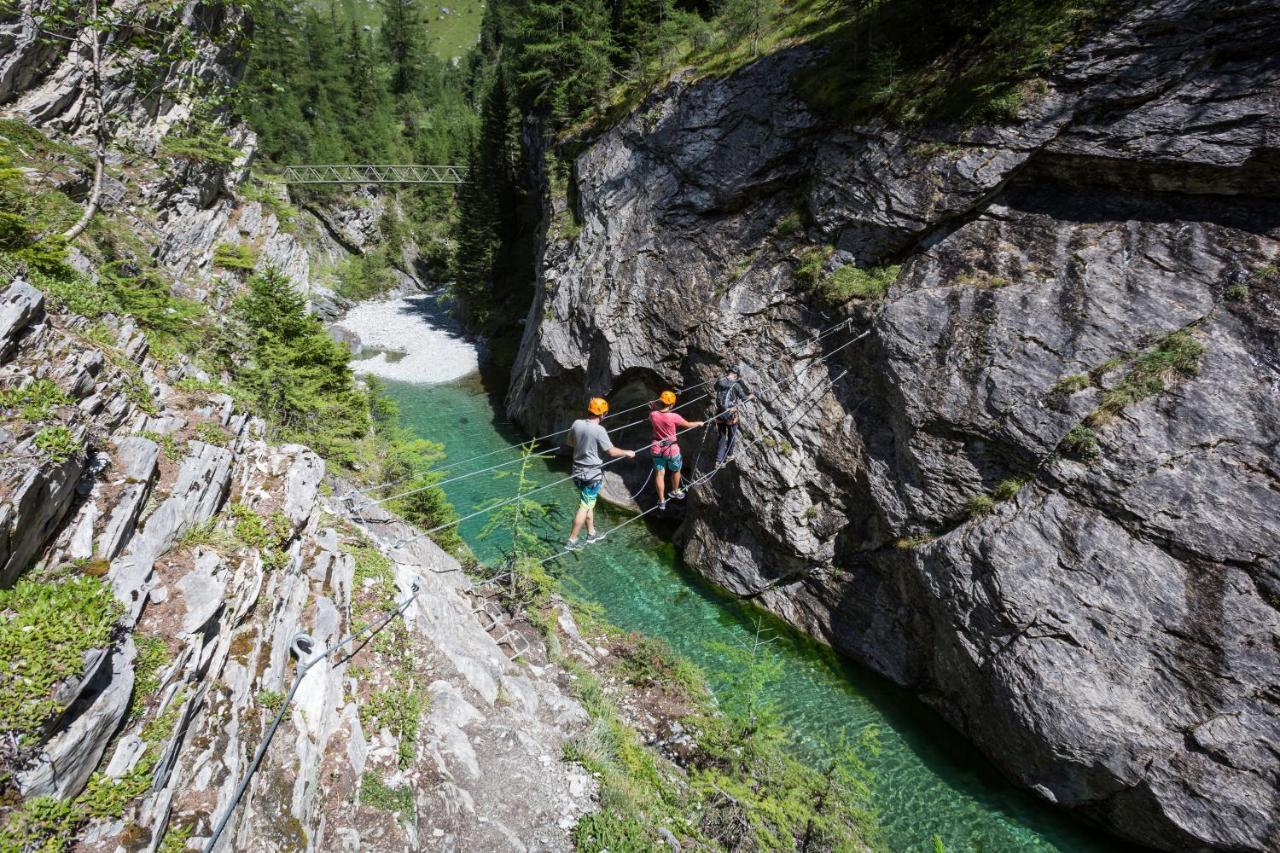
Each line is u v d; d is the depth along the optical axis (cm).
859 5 2220
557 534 2498
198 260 3244
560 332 3133
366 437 2458
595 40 3497
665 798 1266
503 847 953
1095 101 1529
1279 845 1116
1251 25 1346
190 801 651
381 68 10088
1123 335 1434
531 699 1330
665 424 1296
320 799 841
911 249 1875
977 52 1817
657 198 2725
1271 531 1194
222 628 805
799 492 2002
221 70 3791
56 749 534
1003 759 1486
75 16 2273
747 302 2256
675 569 2347
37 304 881
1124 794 1289
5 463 659
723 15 2969
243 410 1499
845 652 1898
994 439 1562
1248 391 1266
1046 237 1614
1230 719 1182
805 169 2258
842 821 1346
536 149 4606
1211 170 1377
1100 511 1372
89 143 2678
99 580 689
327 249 6294
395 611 1173
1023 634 1420
